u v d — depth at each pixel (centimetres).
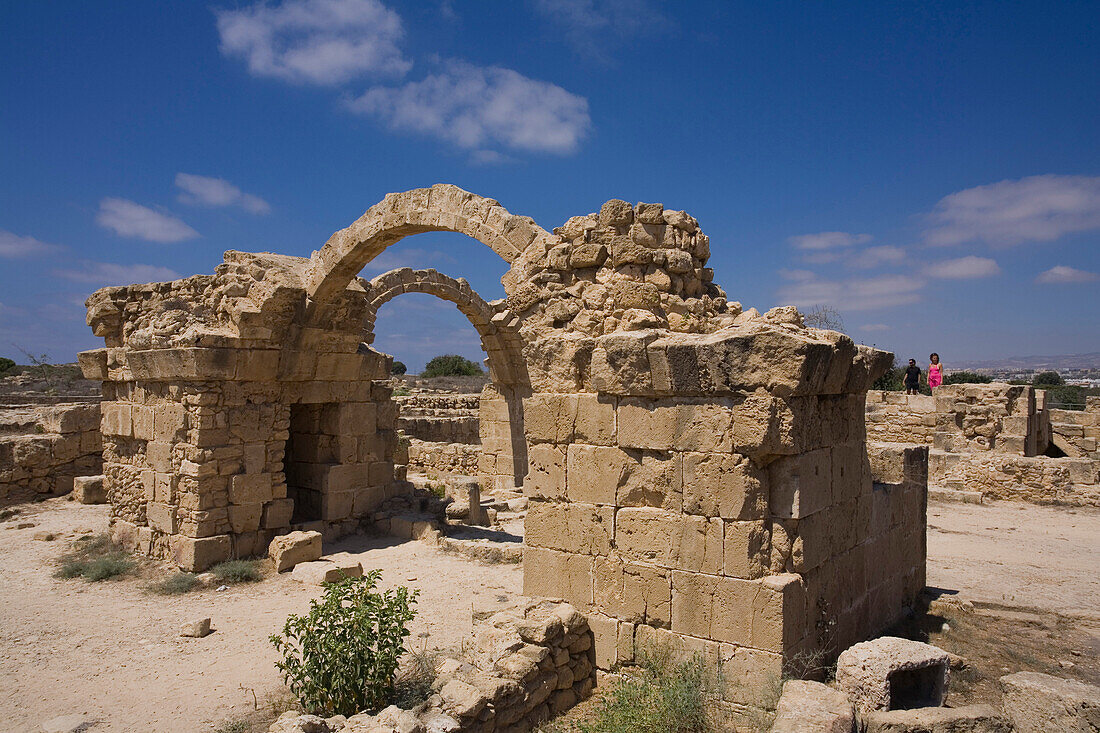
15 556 1216
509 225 900
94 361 1276
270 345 1173
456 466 2166
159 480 1155
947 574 1145
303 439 1380
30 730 629
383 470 1419
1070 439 2342
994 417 2028
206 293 1178
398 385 4166
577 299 787
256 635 867
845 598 750
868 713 543
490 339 2020
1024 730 534
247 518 1155
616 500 721
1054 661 768
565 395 761
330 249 1148
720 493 653
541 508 779
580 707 686
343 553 1220
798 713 509
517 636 666
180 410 1124
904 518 927
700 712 597
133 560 1161
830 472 712
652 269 758
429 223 995
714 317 788
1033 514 1639
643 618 700
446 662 662
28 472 1648
